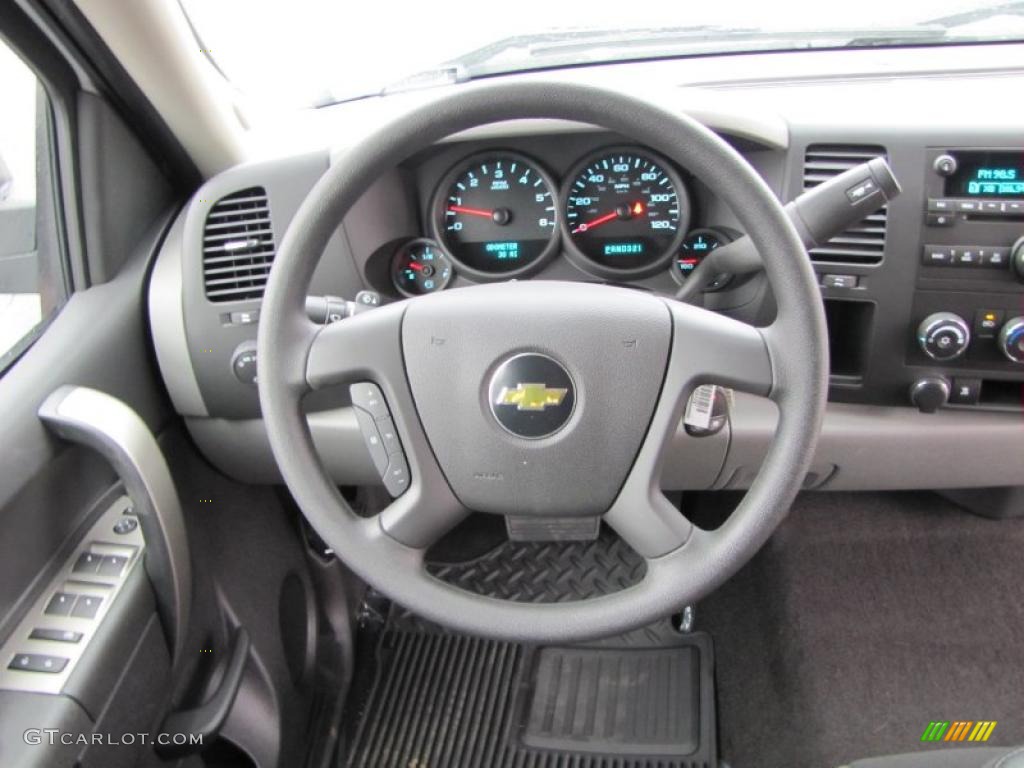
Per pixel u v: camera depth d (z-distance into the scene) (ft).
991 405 4.19
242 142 4.58
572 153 4.26
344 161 2.90
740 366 2.92
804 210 3.17
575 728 5.08
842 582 5.44
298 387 3.07
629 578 5.80
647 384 2.98
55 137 4.02
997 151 3.84
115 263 4.32
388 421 3.15
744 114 3.93
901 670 4.89
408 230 4.50
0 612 3.21
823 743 4.57
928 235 3.93
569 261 4.55
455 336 3.04
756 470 4.30
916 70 4.68
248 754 4.32
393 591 3.09
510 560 5.98
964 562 5.50
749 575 5.72
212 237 4.29
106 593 3.45
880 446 4.28
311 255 2.99
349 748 5.06
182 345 4.37
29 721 2.97
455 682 5.40
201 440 4.71
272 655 4.85
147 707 3.62
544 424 3.03
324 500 3.06
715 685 5.23
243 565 4.85
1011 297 3.93
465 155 4.33
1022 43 4.84
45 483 3.50
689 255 4.42
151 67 3.98
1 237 3.76
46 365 3.70
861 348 4.18
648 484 3.04
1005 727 4.52
